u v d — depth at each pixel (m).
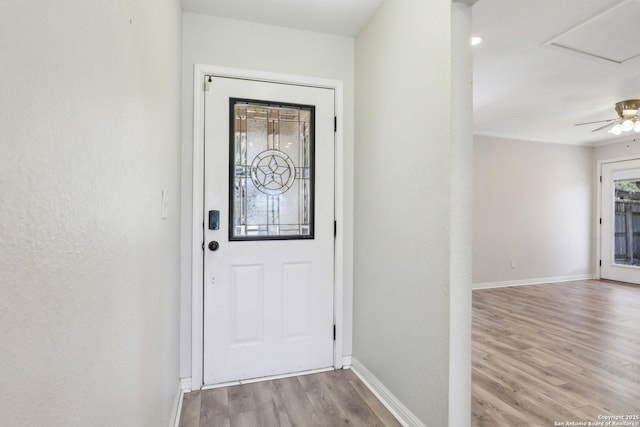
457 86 1.45
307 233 2.32
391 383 1.89
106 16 0.67
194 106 2.10
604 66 2.88
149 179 1.12
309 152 2.33
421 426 1.61
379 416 1.81
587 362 2.54
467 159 1.46
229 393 2.03
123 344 0.81
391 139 1.91
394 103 1.88
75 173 0.54
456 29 1.45
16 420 0.39
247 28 2.21
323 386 2.12
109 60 0.70
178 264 1.96
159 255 1.32
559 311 3.92
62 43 0.49
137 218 0.95
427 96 1.60
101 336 0.66
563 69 2.94
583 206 5.88
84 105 0.57
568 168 5.76
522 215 5.41
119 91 0.77
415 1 1.69
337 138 2.38
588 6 2.08
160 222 1.34
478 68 2.92
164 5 1.40
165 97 1.44
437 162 1.53
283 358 2.26
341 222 2.37
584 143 5.82
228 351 2.15
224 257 2.15
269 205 2.25
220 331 2.14
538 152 5.54
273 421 1.76
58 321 0.49
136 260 0.94
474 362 2.54
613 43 2.51
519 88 3.37
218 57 2.15
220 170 2.15
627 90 3.42
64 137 0.50
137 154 0.95
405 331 1.76
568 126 4.77
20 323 0.40
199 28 2.12
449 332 1.44
